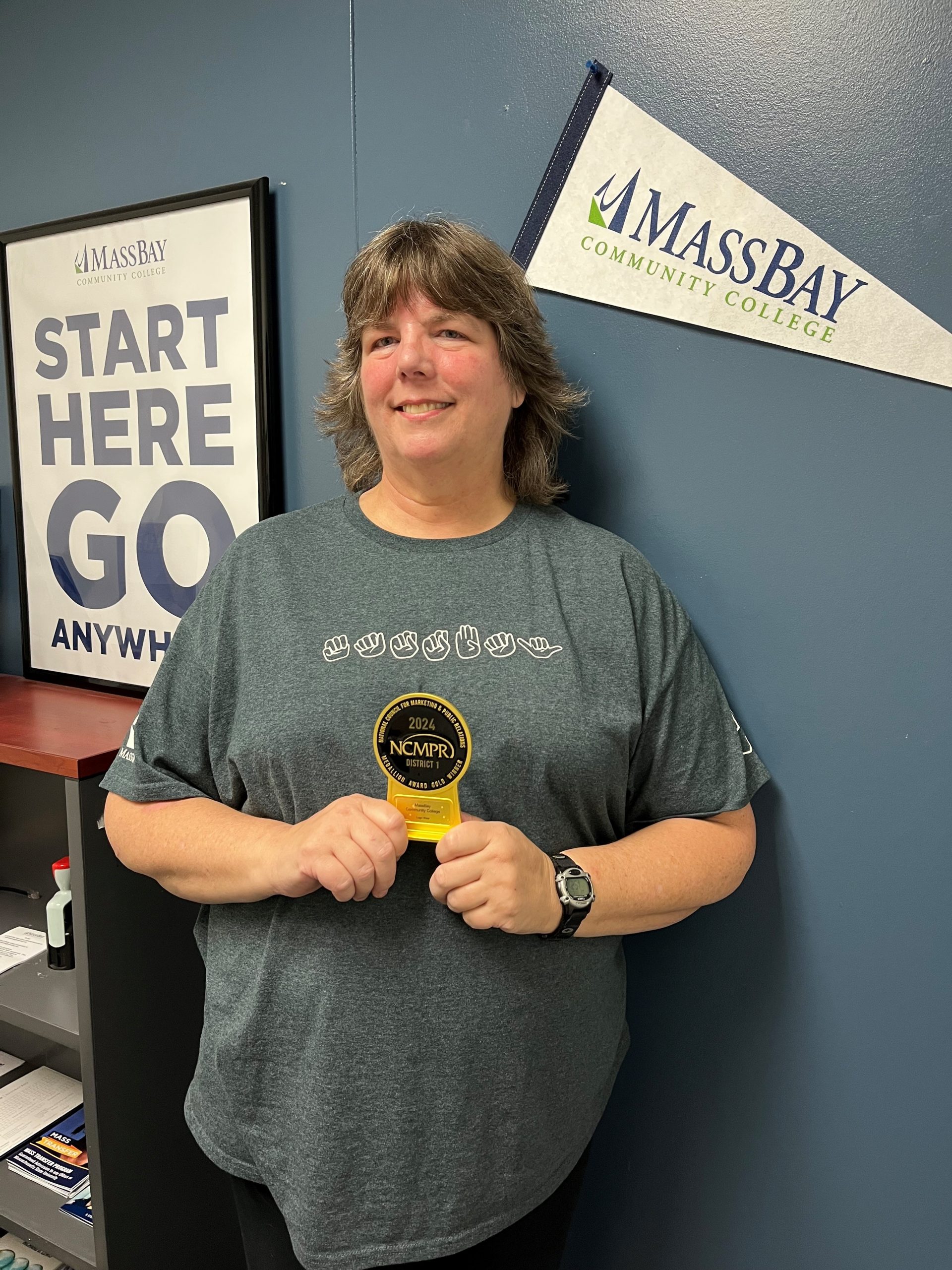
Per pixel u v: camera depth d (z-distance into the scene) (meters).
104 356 1.60
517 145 1.25
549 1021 0.97
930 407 1.08
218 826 1.00
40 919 1.71
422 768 0.89
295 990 0.97
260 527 1.12
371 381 1.01
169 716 1.09
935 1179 1.18
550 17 1.21
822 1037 1.22
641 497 1.25
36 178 1.69
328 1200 0.94
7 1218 1.40
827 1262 1.25
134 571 1.62
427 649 0.98
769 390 1.16
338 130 1.37
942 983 1.15
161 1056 1.41
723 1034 1.29
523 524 1.09
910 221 1.06
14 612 1.85
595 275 1.22
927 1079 1.17
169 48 1.50
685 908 1.03
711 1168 1.31
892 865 1.16
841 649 1.16
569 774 0.96
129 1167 1.36
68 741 1.33
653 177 1.17
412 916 0.94
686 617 1.11
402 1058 0.93
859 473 1.12
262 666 1.01
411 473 1.02
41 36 1.64
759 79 1.11
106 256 1.56
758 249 1.13
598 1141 1.39
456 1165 0.94
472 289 0.98
